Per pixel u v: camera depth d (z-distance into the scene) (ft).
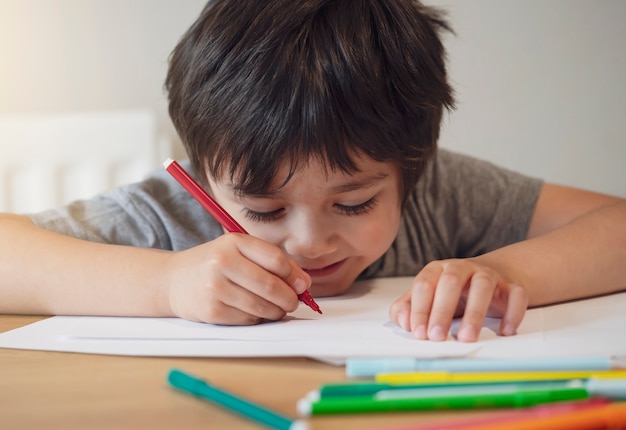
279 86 2.19
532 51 4.25
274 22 2.29
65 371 1.68
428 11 2.89
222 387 1.53
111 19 4.49
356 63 2.23
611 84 4.22
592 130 4.27
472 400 1.35
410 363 1.55
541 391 1.35
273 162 2.18
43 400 1.49
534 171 4.33
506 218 3.27
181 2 4.44
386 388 1.41
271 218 2.34
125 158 4.26
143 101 4.52
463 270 2.01
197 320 2.12
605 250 2.43
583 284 2.33
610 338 1.82
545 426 1.18
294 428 1.16
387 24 2.40
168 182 3.14
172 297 2.17
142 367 1.70
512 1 4.23
